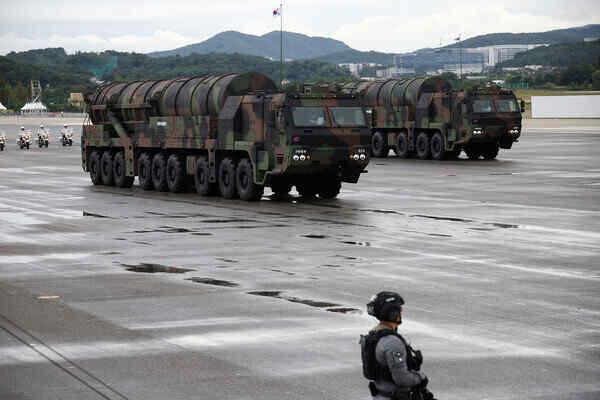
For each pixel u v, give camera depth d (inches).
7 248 874.1
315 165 1273.4
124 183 1590.8
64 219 1115.9
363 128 1299.2
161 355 473.7
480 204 1258.0
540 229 992.2
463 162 2180.1
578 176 1723.7
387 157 2456.9
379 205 1258.0
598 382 420.8
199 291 651.5
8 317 570.3
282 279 697.0
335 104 1293.1
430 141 2319.1
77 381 427.5
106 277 713.6
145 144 1521.9
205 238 937.5
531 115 6023.6
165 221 1089.4
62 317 569.3
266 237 941.8
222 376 433.7
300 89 1290.6
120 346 493.4
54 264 778.8
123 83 1624.0
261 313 574.9
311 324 542.9
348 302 607.5
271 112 1280.8
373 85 2477.9
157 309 591.5
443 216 1120.2
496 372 436.8
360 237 936.9
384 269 739.4
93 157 1658.5
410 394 281.9
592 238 922.1
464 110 2197.3
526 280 687.1
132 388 415.5
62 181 1740.9
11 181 1734.7
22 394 407.2
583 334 514.6
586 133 3668.8
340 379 427.2
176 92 1454.2
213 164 1380.4
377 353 280.8
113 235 966.4
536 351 476.7
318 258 799.7
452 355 468.4
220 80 1385.3
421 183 1608.0
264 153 1293.1
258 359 463.8
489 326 534.3
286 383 421.4
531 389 409.7
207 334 519.8
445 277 700.7
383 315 286.0
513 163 2107.5
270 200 1346.0
